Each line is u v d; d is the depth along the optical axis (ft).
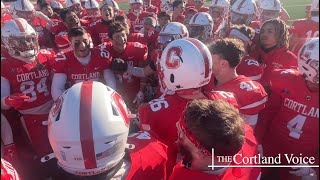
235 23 8.87
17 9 9.95
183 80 3.45
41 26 10.34
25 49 5.48
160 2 18.24
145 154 2.81
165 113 3.50
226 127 2.40
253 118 4.13
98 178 2.52
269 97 4.67
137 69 6.66
